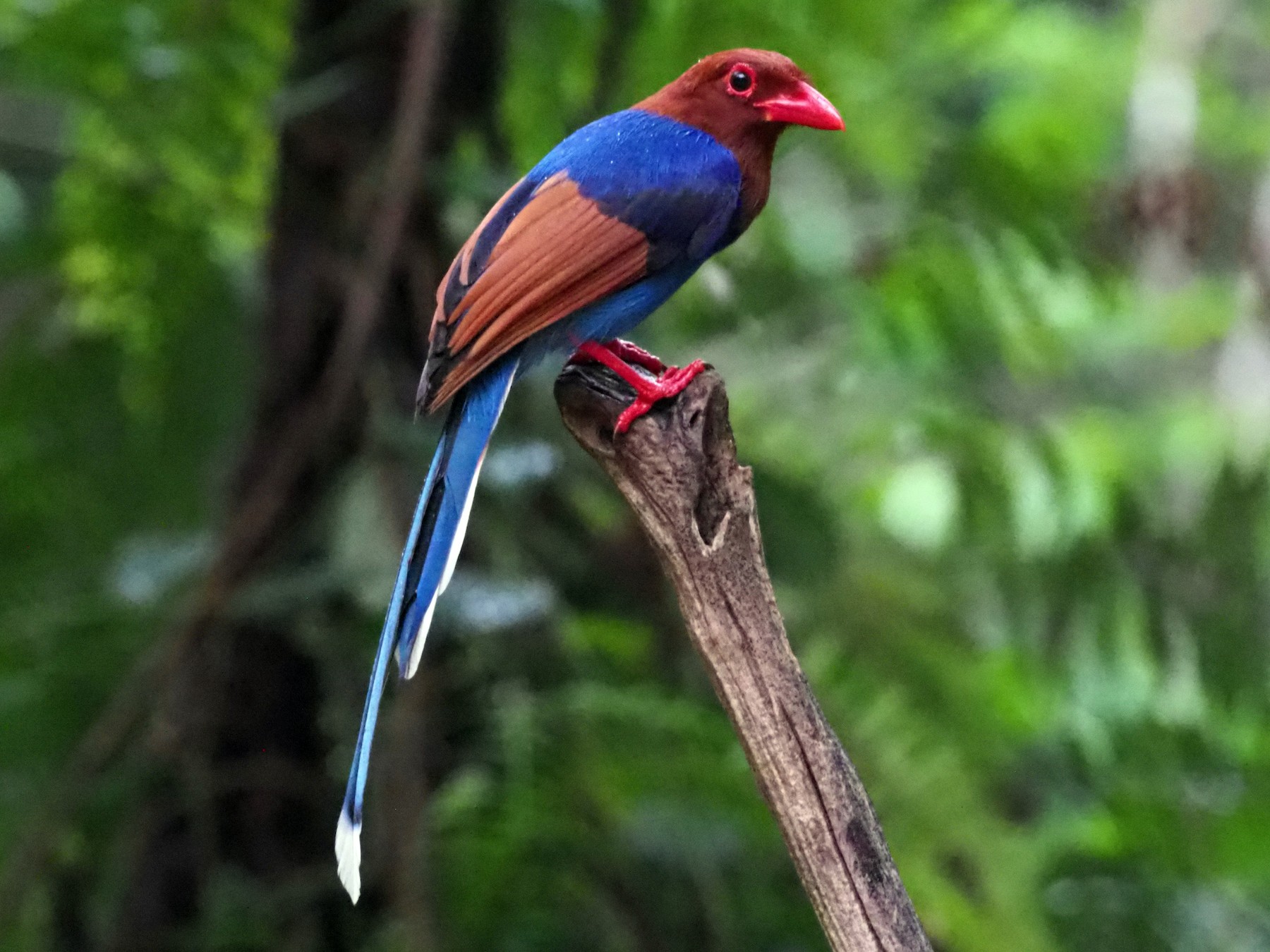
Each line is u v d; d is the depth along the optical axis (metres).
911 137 12.44
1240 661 11.66
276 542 9.62
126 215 11.46
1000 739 11.56
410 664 7.35
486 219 8.33
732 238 9.26
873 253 12.20
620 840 9.82
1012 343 12.93
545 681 9.92
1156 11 17.03
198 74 10.92
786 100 8.90
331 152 9.99
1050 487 11.95
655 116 8.98
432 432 9.71
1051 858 12.16
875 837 6.03
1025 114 13.50
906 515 12.87
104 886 10.16
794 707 6.12
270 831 10.03
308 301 9.98
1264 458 11.87
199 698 9.79
